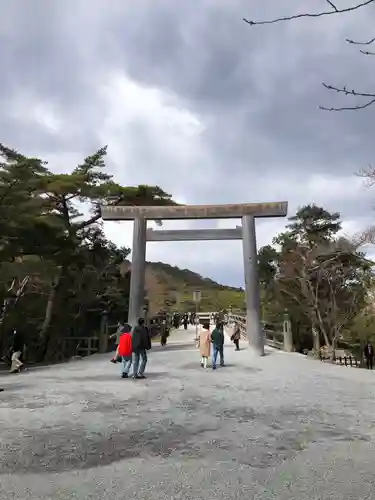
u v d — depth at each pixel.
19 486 4.11
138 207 20.45
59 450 5.22
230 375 12.21
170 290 71.19
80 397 8.77
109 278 30.44
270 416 7.02
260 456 4.99
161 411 7.40
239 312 42.12
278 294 32.97
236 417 6.95
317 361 16.06
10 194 16.69
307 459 4.88
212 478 4.29
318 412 7.32
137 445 5.42
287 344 20.66
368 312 26.80
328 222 34.00
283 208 19.70
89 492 3.95
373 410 7.49
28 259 20.59
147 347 11.87
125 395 8.99
